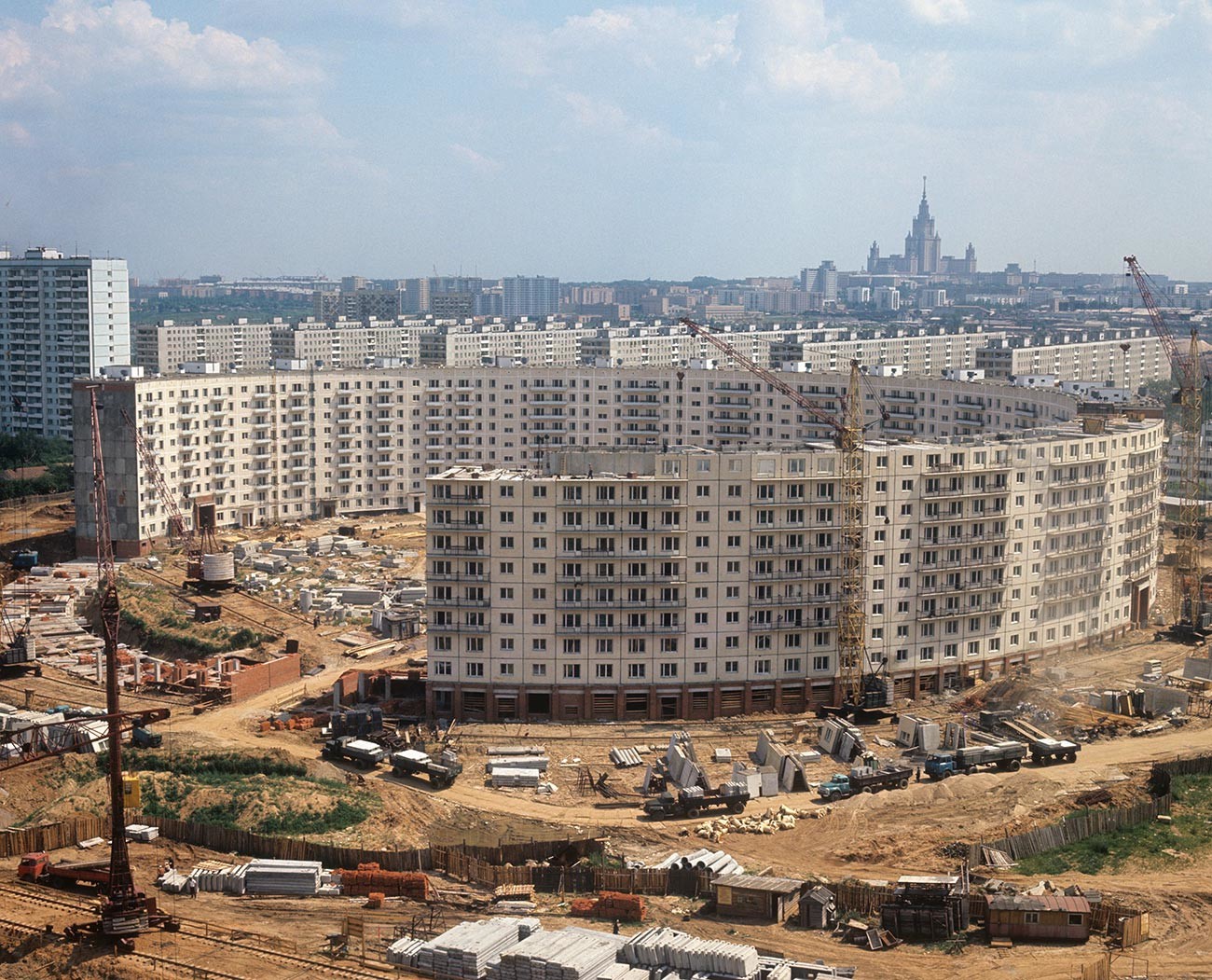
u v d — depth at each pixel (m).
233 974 138.50
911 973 138.50
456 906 155.25
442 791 195.62
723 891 152.88
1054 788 191.12
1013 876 161.62
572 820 184.88
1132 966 139.50
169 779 188.75
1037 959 141.38
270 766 198.12
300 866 160.88
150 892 158.75
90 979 139.75
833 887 155.38
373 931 148.75
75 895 158.38
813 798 192.62
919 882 150.62
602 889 160.50
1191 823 176.62
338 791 188.50
